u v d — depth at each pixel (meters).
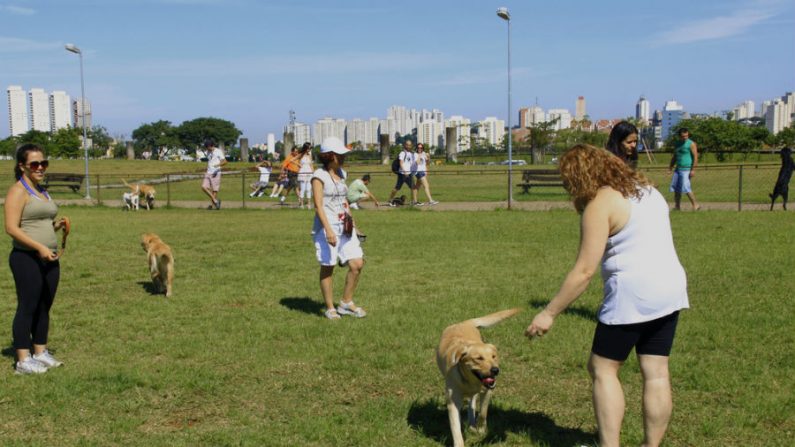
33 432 4.31
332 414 4.53
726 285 7.82
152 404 4.75
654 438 3.55
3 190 27.25
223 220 16.41
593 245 3.39
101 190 29.12
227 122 106.62
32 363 5.42
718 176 27.94
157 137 102.25
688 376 4.99
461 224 14.51
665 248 3.43
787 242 10.78
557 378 5.14
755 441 3.98
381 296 7.88
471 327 4.57
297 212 18.34
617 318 3.41
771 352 5.49
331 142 6.84
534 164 47.00
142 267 10.12
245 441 4.10
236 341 6.20
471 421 4.28
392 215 16.61
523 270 9.23
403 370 5.39
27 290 5.37
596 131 51.31
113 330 6.67
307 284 8.70
